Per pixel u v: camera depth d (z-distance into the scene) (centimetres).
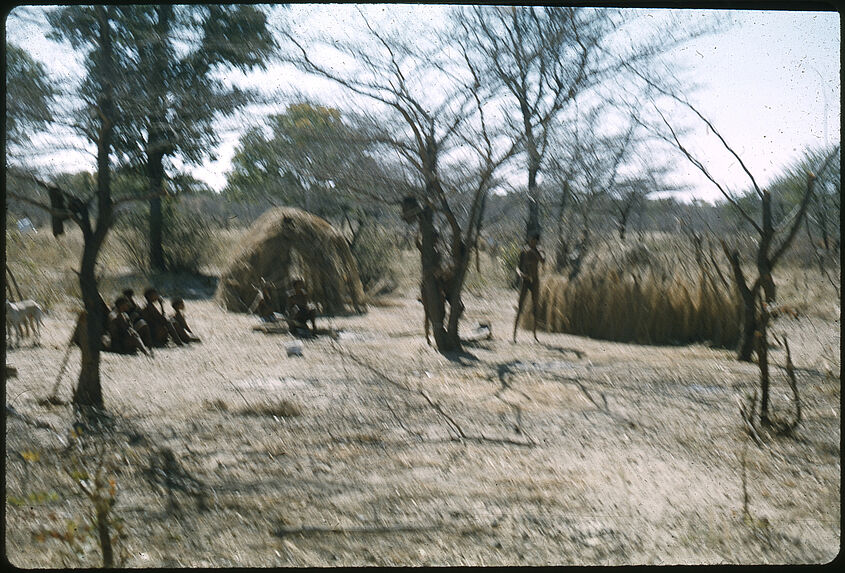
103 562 451
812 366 1167
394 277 2334
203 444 713
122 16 1599
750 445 739
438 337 1306
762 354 799
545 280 1595
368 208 2267
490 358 1245
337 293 1845
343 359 1184
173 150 2181
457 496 594
